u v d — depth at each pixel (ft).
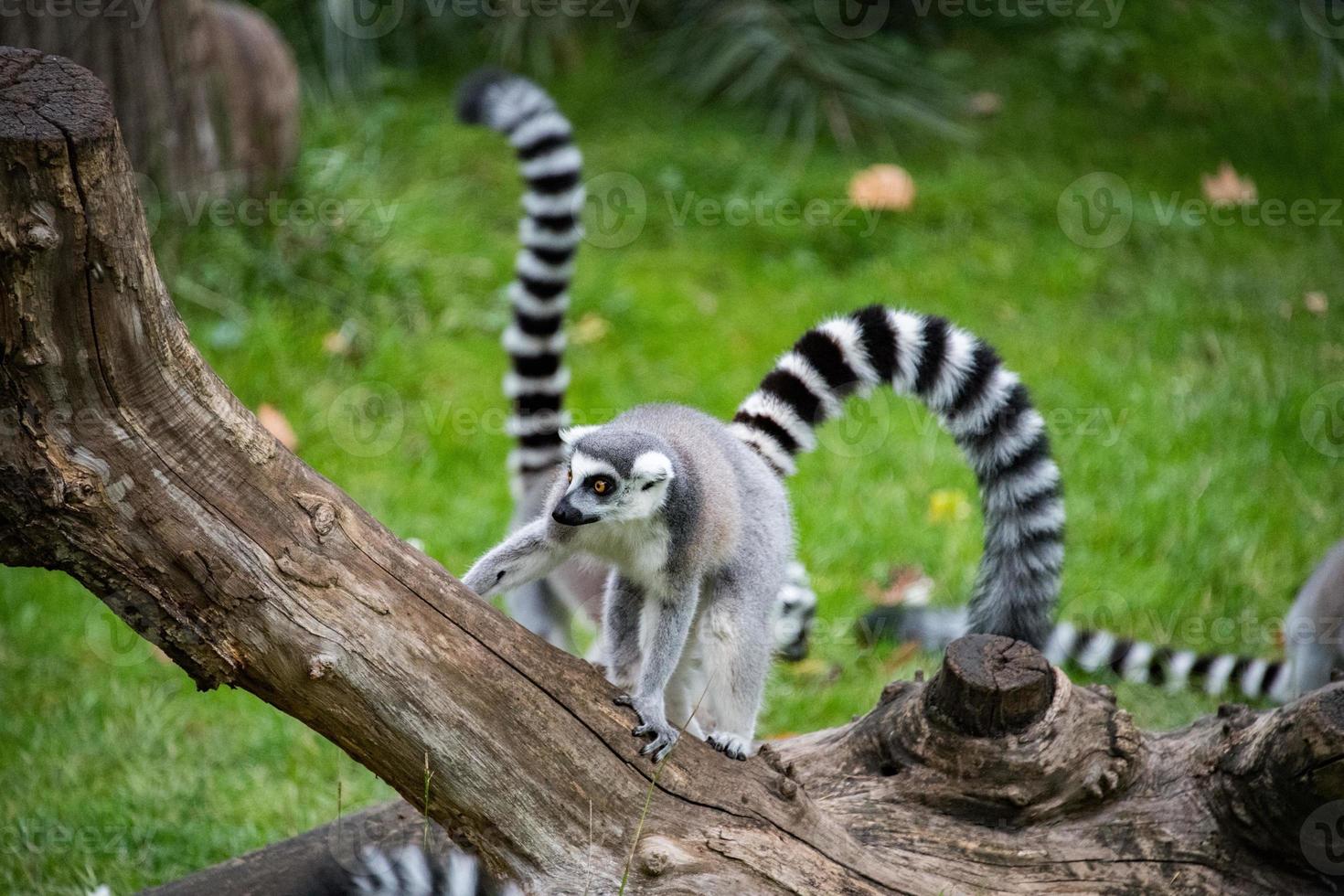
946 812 24.53
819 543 44.19
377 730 20.86
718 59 68.03
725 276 58.18
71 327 18.21
